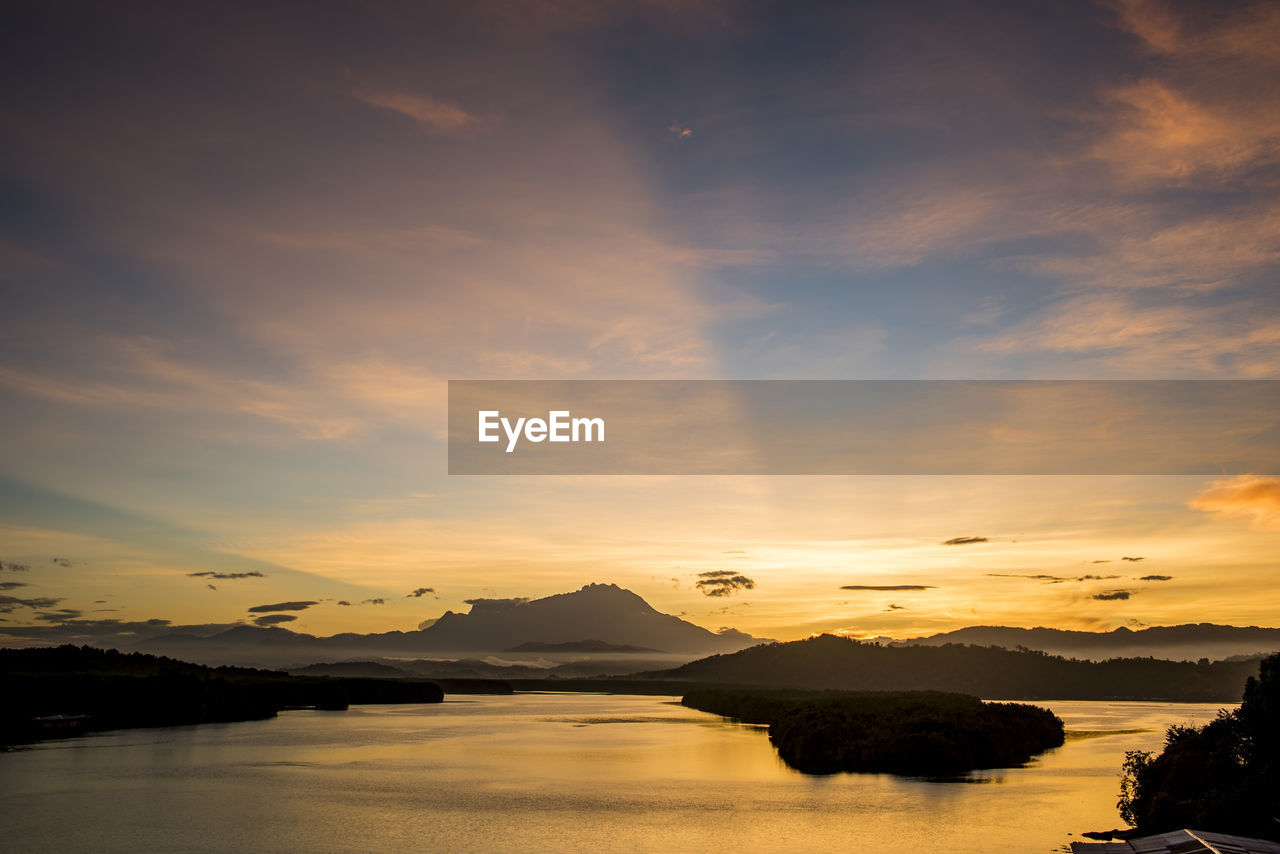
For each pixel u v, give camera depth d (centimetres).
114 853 6075
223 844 6334
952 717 11250
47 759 11881
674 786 9081
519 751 12900
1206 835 4703
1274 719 6150
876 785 9075
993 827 6812
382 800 8238
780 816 7325
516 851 6103
